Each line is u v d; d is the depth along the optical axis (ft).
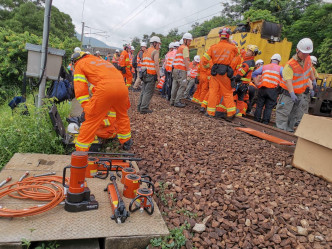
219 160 15.70
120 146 16.83
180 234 9.23
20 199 9.53
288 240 9.17
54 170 12.06
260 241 9.18
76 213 9.09
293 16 129.18
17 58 39.47
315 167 13.91
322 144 13.17
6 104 35.65
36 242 8.13
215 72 24.09
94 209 9.39
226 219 10.26
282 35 120.57
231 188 12.39
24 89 17.72
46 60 16.49
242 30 39.78
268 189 12.48
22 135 14.73
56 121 15.26
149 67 25.63
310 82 24.03
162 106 32.60
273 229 9.67
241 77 25.09
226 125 24.52
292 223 10.08
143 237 8.57
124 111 14.29
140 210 9.58
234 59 23.89
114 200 9.61
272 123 29.94
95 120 12.56
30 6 118.62
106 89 12.07
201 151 17.04
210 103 25.59
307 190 12.49
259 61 30.71
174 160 15.34
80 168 8.91
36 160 12.90
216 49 23.79
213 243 9.14
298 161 14.87
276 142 19.47
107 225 8.70
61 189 9.93
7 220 8.32
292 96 21.04
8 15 125.90
